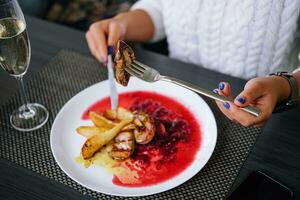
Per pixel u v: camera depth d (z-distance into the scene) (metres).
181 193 0.72
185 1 1.11
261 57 1.11
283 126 0.82
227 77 0.94
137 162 0.77
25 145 0.80
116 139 0.79
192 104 0.87
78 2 1.80
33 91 0.92
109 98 0.89
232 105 0.76
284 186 0.70
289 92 0.83
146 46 1.41
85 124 0.84
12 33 0.78
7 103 0.89
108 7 1.80
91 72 0.96
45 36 1.06
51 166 0.76
